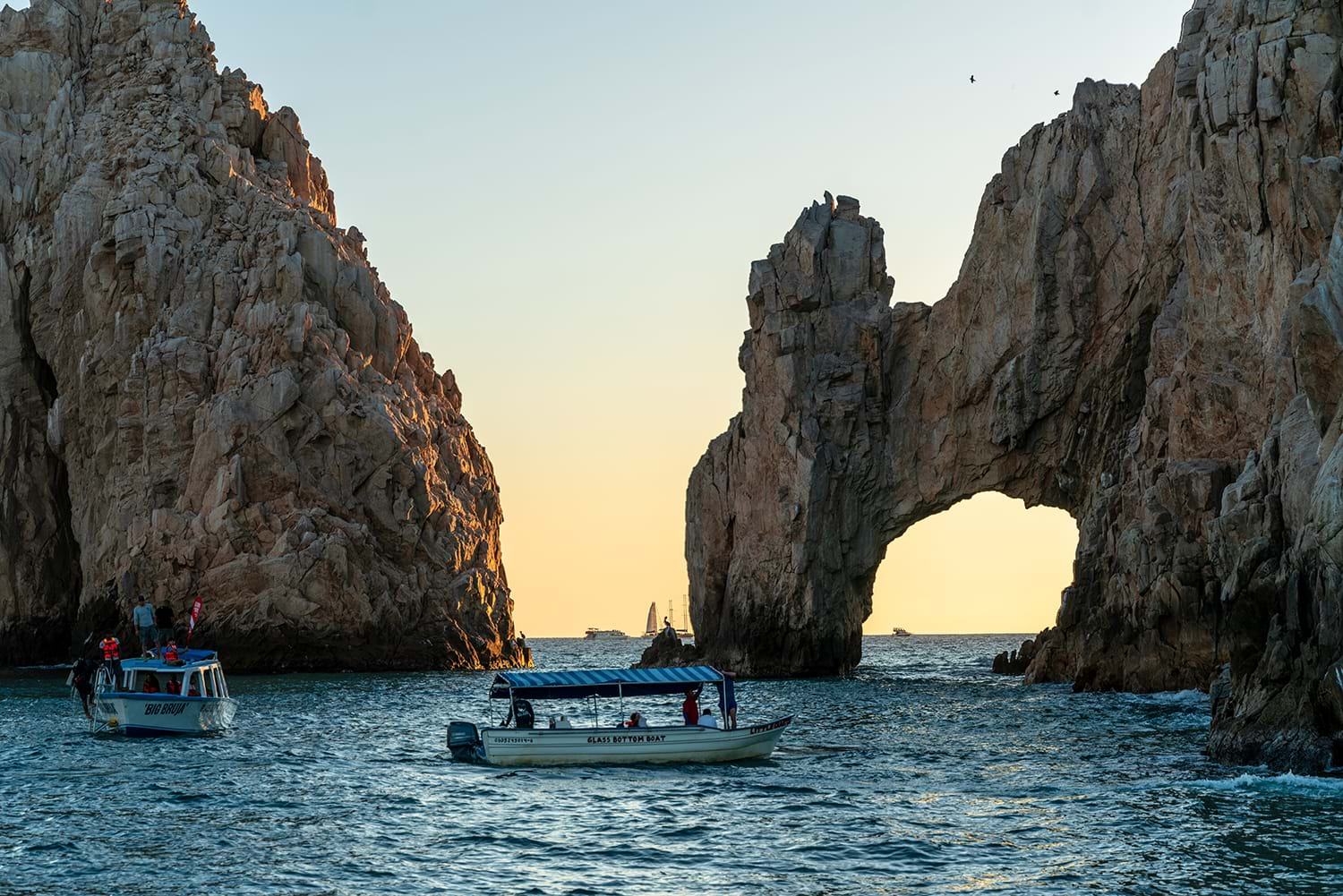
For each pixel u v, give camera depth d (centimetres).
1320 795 4147
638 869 3491
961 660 18162
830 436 11350
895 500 11394
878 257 11681
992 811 4169
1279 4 7519
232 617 11688
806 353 11450
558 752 5212
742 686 10150
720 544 11969
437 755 5709
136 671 6431
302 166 15388
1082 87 10600
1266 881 3259
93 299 13075
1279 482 5306
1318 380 4956
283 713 7869
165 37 14875
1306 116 7156
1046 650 9919
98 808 4300
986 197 10981
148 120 13962
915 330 11431
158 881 3362
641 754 5228
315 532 12112
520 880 3391
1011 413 10631
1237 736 4797
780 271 11619
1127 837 3719
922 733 6419
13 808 4291
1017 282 10650
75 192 13400
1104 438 10462
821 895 3234
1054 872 3394
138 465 12581
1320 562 4516
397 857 3628
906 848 3681
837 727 6769
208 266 13225
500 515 14712
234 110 14700
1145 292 10088
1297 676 4631
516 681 5216
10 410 13562
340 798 4516
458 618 13025
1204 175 7831
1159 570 7962
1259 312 7375
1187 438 7919
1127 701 7719
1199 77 7781
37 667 12850
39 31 14738
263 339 12769
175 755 5650
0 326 13625
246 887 3309
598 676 5312
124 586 11969
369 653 12106
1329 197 6181
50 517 13600
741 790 4606
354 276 13762
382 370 13888
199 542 11862
